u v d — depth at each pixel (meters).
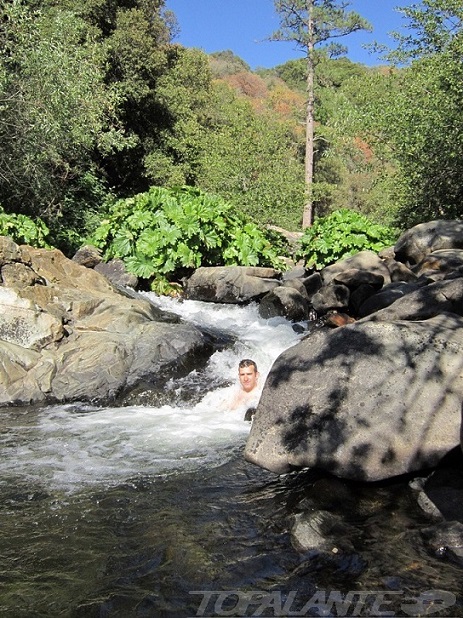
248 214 16.81
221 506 4.44
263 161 17.47
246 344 8.45
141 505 4.48
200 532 4.07
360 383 4.74
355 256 10.39
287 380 4.99
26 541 3.99
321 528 3.96
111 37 21.55
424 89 13.62
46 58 12.23
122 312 8.21
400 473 4.40
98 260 11.35
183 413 6.73
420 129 13.10
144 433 6.04
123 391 7.25
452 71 12.51
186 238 11.16
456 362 4.79
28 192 13.30
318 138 26.59
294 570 3.60
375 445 4.43
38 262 8.95
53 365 7.29
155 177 22.88
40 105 12.30
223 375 7.67
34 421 6.40
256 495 4.61
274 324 9.49
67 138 12.99
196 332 8.20
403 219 14.93
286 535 3.98
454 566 3.54
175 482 4.87
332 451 4.46
